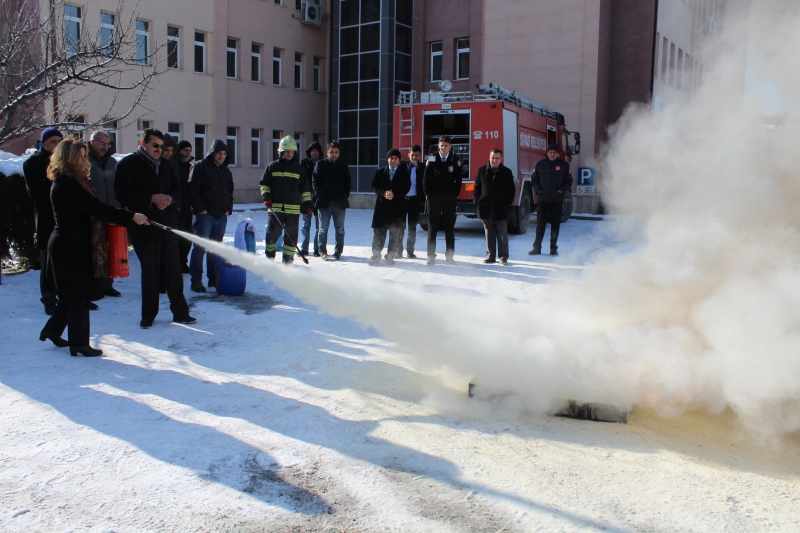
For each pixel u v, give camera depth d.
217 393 4.25
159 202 5.76
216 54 24.48
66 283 4.88
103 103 20.22
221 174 7.87
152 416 3.83
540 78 23.14
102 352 5.11
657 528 2.69
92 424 3.69
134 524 2.67
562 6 22.53
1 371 4.61
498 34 24.05
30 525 2.65
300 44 28.28
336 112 27.53
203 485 3.01
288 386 4.41
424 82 26.52
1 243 8.02
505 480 3.09
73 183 4.75
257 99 26.50
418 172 10.63
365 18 26.22
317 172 10.27
